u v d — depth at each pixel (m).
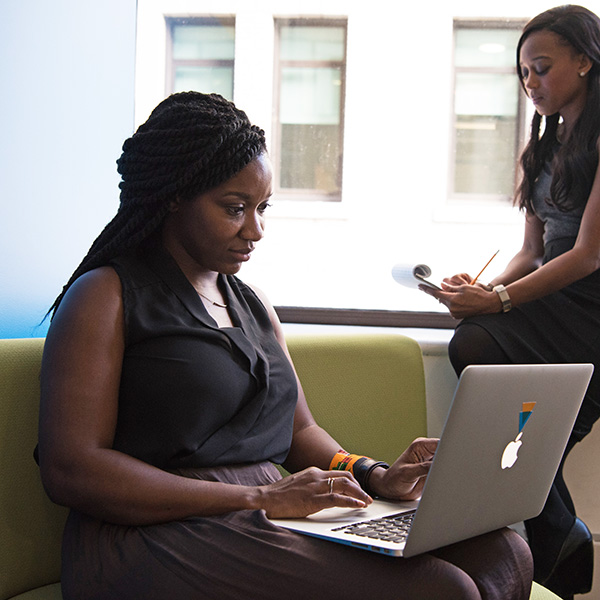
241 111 1.20
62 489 0.97
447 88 5.53
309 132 5.68
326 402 1.50
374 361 1.56
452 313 1.64
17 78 1.47
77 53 1.68
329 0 5.35
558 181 1.62
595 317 1.58
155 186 1.14
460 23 5.03
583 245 1.55
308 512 0.99
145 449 1.05
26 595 1.14
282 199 6.21
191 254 1.17
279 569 0.89
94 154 1.75
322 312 2.13
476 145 5.75
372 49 6.24
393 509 1.08
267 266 6.40
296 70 5.41
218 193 1.13
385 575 0.86
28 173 1.51
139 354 1.06
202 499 0.98
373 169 6.89
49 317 1.60
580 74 1.59
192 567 0.91
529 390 0.94
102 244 1.19
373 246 6.83
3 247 1.44
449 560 0.96
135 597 0.92
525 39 1.66
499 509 1.00
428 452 1.14
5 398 1.16
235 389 1.10
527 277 1.60
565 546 1.56
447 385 1.82
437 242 6.39
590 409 1.59
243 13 4.45
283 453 1.21
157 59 3.37
